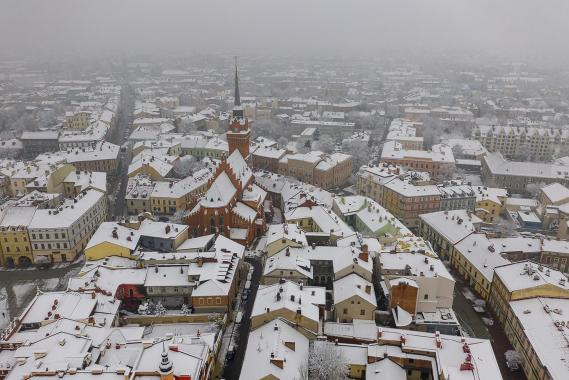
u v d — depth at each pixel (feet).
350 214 591.37
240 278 486.38
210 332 370.53
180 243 520.42
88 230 586.04
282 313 349.00
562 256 520.42
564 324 366.22
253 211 609.42
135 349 317.22
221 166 608.60
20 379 271.69
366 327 378.94
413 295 390.42
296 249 467.11
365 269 420.77
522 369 371.35
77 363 284.00
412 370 327.06
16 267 529.86
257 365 308.19
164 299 434.30
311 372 315.58
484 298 465.47
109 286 420.36
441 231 568.00
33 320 354.33
